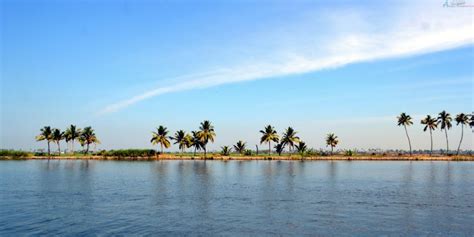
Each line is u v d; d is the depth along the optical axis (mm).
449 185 60375
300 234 27719
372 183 63344
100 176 75375
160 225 30219
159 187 56219
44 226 29562
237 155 179125
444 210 37250
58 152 184000
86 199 43781
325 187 56906
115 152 169750
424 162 145625
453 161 153625
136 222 31234
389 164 128750
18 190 52031
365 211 36594
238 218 33031
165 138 164625
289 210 37000
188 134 165875
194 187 56375
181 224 30609
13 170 91750
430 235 27438
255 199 44188
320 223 31156
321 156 174750
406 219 32812
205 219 32594
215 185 59344
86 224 30375
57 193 48969
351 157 166875
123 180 67000
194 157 166000
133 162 138875
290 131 170875
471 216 34188
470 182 65188
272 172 88562
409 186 58688
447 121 157500
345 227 29766
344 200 43625
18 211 35844
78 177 72812
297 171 92188
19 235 26781
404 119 167750
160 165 117688
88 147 177625
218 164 125500
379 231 28547
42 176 74688
